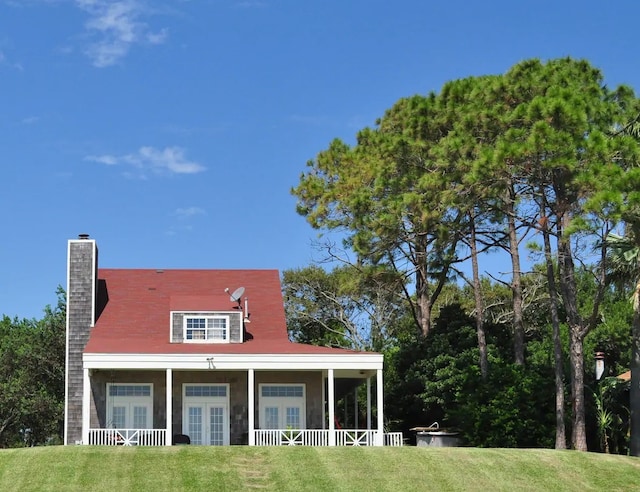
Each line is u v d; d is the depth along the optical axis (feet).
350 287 166.50
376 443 127.13
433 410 153.17
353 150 165.78
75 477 98.02
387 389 170.40
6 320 204.54
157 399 135.44
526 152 112.27
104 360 125.70
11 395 179.63
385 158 148.15
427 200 131.13
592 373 160.35
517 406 134.21
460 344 155.33
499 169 114.83
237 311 140.26
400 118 165.99
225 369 128.67
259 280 156.97
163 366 126.62
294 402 137.69
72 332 141.18
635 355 128.57
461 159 122.93
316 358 128.16
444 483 99.30
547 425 134.41
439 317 162.09
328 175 168.96
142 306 148.56
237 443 135.13
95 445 111.75
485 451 111.04
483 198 125.39
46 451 106.22
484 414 134.31
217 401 136.36
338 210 160.04
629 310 178.29
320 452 107.34
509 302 207.72
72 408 137.39
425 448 110.93
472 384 141.59
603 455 113.09
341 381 147.64
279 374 138.00
